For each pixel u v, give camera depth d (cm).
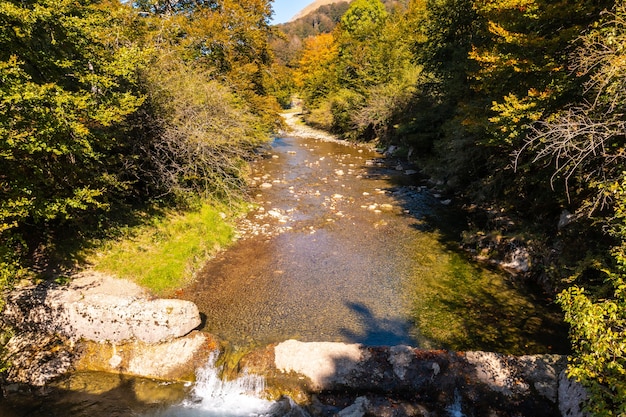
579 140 805
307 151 3231
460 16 2016
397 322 917
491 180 1590
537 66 1051
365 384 696
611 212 844
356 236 1421
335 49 5403
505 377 686
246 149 2073
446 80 2217
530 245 1141
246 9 2498
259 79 2655
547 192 1173
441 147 2219
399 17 4391
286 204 1767
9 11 661
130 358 758
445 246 1337
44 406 673
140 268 1023
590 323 490
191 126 1348
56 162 905
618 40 726
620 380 472
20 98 634
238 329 880
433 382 689
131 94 1148
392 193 1972
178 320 796
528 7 1049
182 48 1711
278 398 702
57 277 909
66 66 820
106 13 1108
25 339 772
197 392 723
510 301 999
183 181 1487
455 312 954
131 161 1225
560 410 625
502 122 1133
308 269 1166
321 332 875
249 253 1265
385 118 3366
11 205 702
